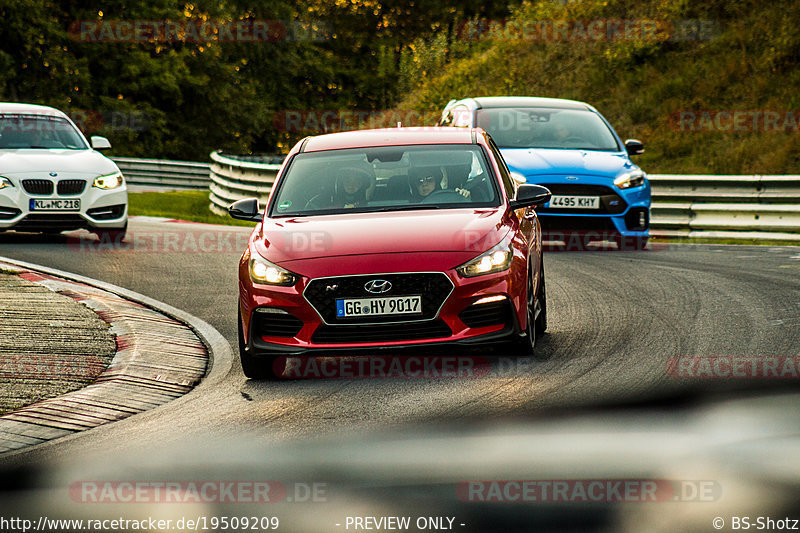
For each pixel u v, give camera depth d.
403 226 24.98
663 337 27.64
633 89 89.62
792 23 85.06
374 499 15.23
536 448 17.48
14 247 49.50
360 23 199.75
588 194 46.62
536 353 26.31
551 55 101.50
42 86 165.88
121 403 22.78
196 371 26.33
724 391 21.17
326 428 19.78
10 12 160.88
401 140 29.36
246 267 25.00
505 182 28.14
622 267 42.16
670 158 76.81
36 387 23.62
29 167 49.50
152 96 184.12
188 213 81.81
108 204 50.91
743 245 50.34
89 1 177.12
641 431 18.22
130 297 36.38
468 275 23.69
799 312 30.58
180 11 187.62
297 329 23.97
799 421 18.45
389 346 23.55
